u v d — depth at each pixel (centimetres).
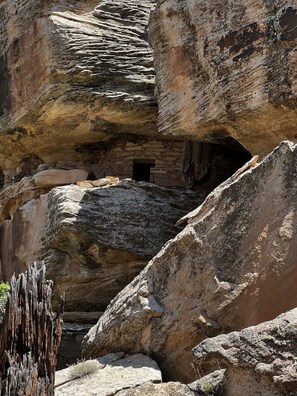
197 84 1273
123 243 1352
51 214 1391
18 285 738
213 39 1224
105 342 1016
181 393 776
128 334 991
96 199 1386
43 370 718
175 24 1311
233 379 730
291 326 695
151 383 835
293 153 884
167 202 1432
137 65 1507
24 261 1474
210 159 1529
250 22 1159
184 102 1304
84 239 1340
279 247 871
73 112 1527
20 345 721
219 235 932
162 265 985
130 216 1382
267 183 903
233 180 975
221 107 1209
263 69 1134
